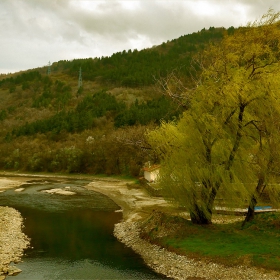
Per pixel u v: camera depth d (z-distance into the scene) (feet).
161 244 73.41
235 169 71.10
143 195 161.68
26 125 444.14
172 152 77.36
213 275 57.62
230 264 59.47
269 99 66.69
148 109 397.19
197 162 74.33
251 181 71.92
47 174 298.35
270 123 68.59
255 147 72.49
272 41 68.85
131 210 122.52
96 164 288.71
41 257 69.21
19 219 105.29
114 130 365.81
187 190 76.89
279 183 73.36
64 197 156.56
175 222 81.10
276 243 66.33
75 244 78.84
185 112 78.02
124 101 551.59
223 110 71.10
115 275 59.52
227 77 69.62
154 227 82.79
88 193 171.22
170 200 81.41
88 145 307.78
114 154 273.54
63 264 65.16
